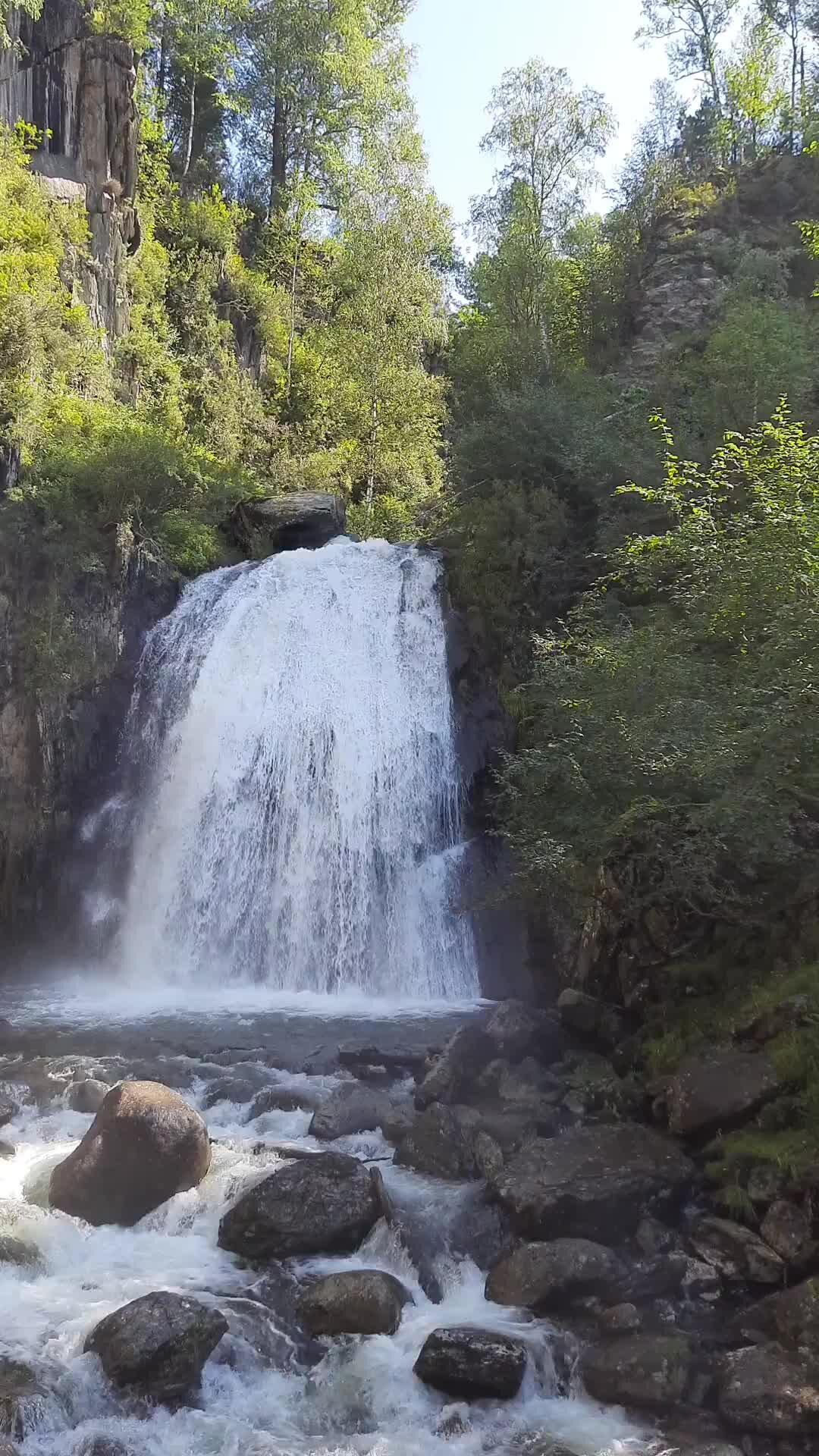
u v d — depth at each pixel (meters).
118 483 22.98
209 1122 11.05
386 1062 12.67
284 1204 8.65
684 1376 7.02
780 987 9.95
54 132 31.92
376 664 20.69
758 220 37.00
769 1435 6.53
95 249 31.78
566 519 21.73
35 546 21.16
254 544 24.98
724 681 12.07
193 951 18.80
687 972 11.31
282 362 41.00
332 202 48.47
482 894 17.33
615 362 35.06
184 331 37.03
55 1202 9.15
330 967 17.89
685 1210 8.60
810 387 21.95
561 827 12.91
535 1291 7.80
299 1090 11.63
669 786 11.47
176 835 19.72
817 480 12.70
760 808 10.03
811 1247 7.65
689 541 13.64
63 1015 15.36
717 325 29.67
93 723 20.81
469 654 19.97
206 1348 7.24
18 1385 6.90
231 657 21.11
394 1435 6.80
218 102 46.88
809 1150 8.18
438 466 36.56
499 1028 12.30
